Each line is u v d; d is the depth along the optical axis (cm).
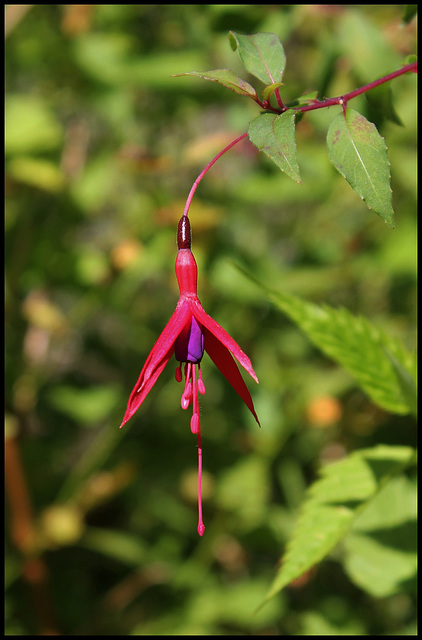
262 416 52
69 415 53
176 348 28
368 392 32
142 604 54
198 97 52
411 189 53
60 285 52
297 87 52
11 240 52
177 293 55
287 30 47
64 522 48
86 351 60
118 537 51
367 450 32
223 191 54
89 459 51
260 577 56
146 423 56
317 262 57
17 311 52
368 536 35
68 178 54
